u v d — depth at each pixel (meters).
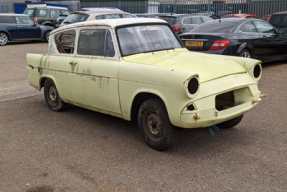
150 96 4.49
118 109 4.80
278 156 4.19
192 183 3.62
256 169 3.88
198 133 5.05
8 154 4.52
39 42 19.70
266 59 9.48
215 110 3.99
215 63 4.51
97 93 5.06
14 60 12.83
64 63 5.67
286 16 13.32
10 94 7.85
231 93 4.62
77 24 5.58
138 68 4.40
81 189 3.59
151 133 4.50
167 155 4.33
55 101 6.36
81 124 5.68
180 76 3.85
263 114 5.83
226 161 4.10
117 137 5.03
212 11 22.72
